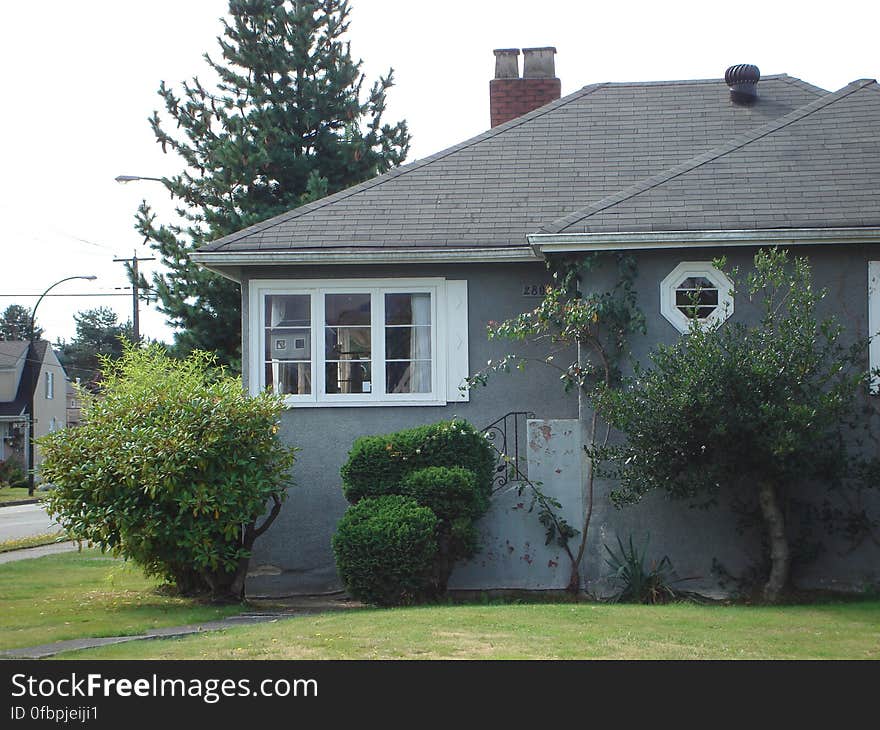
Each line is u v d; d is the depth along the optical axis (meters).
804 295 11.68
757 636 9.37
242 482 12.32
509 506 13.11
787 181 13.37
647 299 12.91
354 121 26.28
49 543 22.89
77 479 12.30
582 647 8.78
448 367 14.33
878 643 9.08
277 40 25.97
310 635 9.35
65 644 9.62
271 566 14.17
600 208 13.15
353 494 12.87
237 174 24.36
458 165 16.08
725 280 12.82
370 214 14.86
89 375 83.69
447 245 14.01
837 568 12.62
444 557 12.66
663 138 16.48
